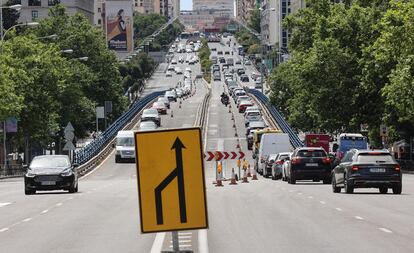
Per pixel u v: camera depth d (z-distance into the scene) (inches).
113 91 6830.7
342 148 4301.2
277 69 6983.3
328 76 4618.6
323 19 4776.1
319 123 4896.7
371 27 4589.1
